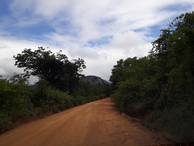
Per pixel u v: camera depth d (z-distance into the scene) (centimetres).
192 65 529
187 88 591
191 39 505
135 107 1177
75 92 3556
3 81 990
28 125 968
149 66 1091
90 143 559
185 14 666
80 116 1270
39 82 1852
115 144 542
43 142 576
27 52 2828
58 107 1925
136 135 654
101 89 8019
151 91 997
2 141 617
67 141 584
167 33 728
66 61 3142
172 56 747
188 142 500
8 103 1026
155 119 831
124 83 1505
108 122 991
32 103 1475
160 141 557
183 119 584
